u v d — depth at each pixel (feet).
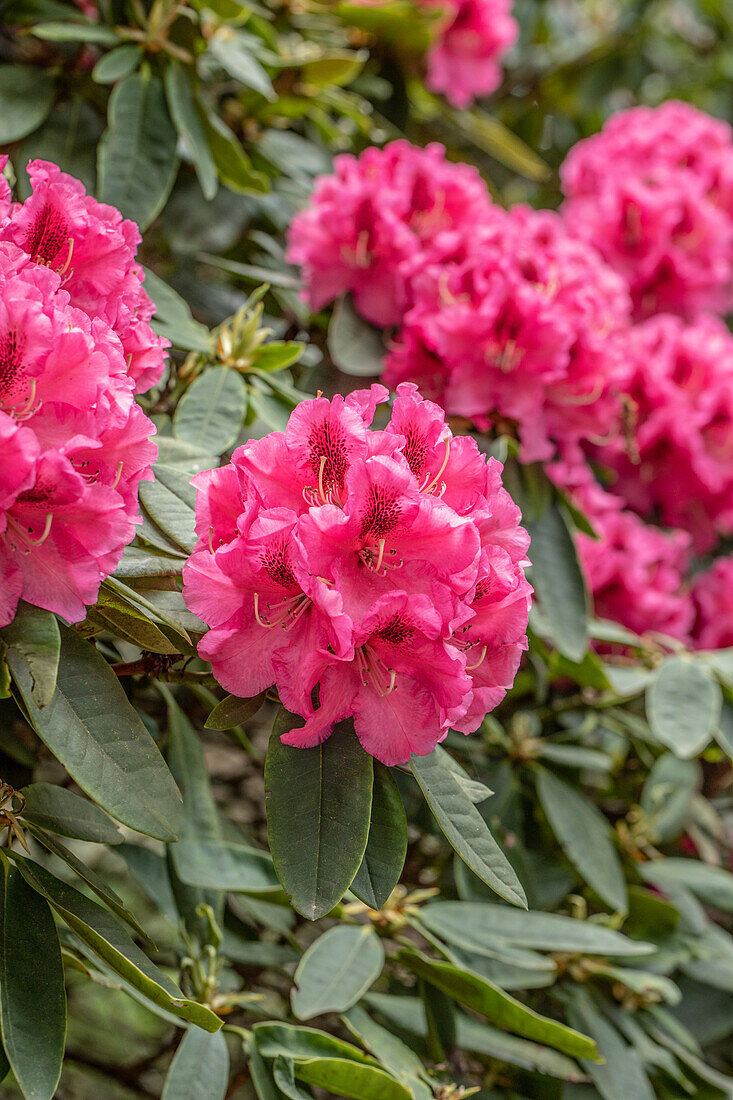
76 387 3.95
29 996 4.09
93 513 3.93
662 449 6.70
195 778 5.03
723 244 7.53
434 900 5.60
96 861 8.00
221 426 4.87
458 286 5.36
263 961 5.18
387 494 3.97
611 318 5.53
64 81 5.49
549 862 5.72
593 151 8.43
